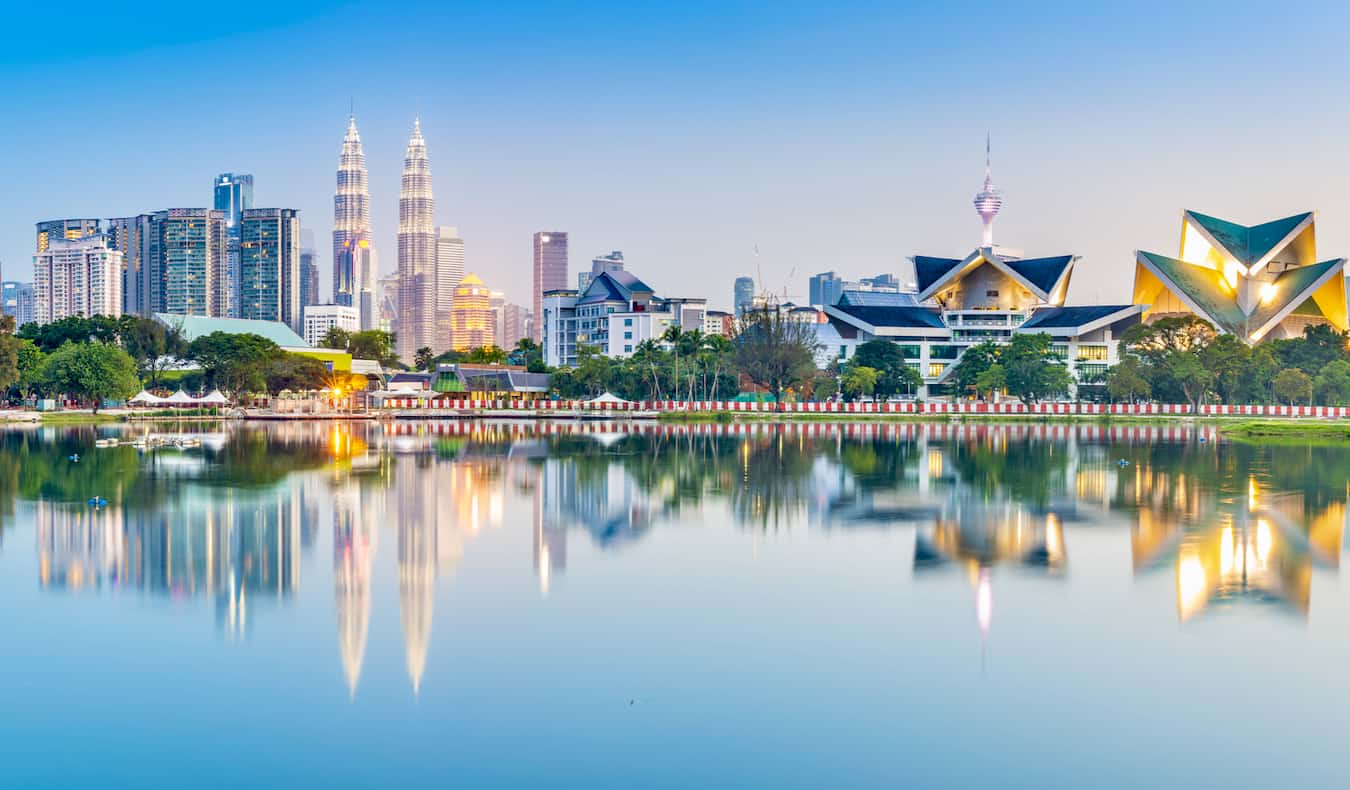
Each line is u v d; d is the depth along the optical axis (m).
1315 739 28.50
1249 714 30.14
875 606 41.22
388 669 33.72
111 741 28.28
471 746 28.02
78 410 189.88
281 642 36.47
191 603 41.53
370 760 27.22
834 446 116.62
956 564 48.94
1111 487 76.44
